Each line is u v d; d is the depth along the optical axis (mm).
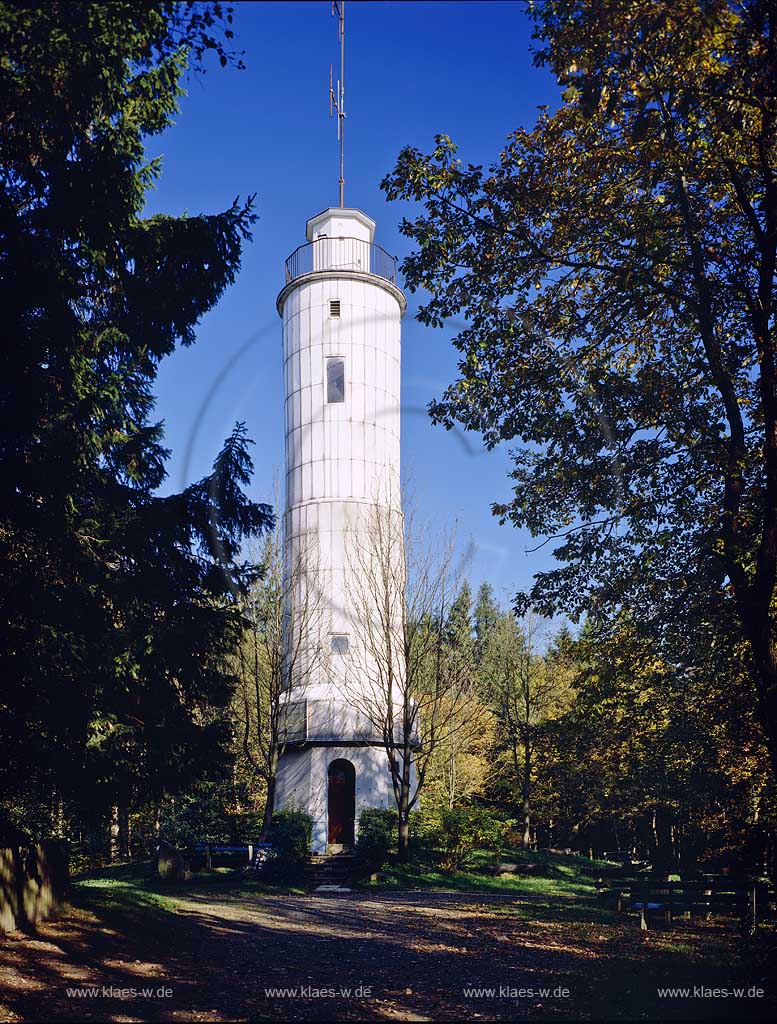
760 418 15359
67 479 12930
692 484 15375
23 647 12453
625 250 14688
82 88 12578
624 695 17922
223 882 24859
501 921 18141
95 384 14648
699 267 14242
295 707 30734
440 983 11656
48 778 13461
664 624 15836
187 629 14016
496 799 45844
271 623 30031
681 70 12094
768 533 13383
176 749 14266
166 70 14531
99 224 13523
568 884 27094
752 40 12367
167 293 14844
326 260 34406
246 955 13391
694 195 14445
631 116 13430
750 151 12914
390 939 15602
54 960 11430
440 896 23344
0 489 12180
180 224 14500
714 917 18766
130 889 20375
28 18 11250
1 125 12484
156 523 14078
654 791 23906
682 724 18031
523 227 14664
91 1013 9297
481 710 36469
